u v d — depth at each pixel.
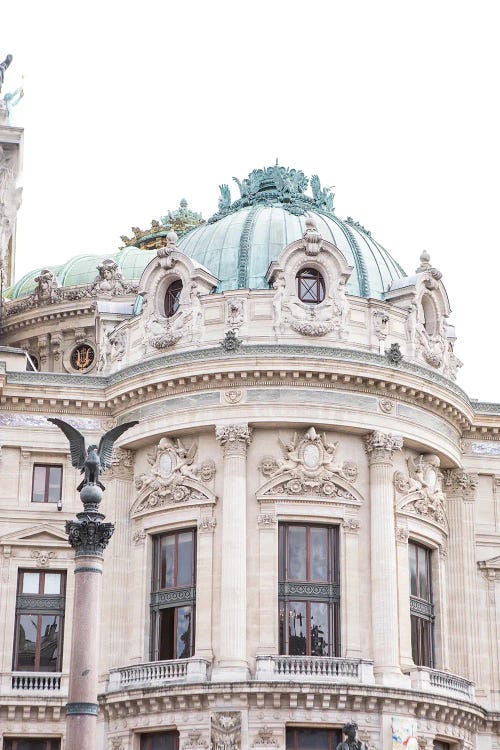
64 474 68.69
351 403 65.56
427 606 67.75
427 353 70.19
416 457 68.25
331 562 64.81
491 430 72.44
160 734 62.00
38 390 68.69
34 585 67.25
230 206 79.94
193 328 67.56
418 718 62.06
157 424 66.50
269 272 69.06
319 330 66.69
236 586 62.25
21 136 82.19
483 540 71.00
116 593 66.25
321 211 78.00
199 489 64.88
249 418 64.69
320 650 63.38
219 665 61.19
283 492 64.44
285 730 59.78
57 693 64.12
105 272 90.44
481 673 68.56
